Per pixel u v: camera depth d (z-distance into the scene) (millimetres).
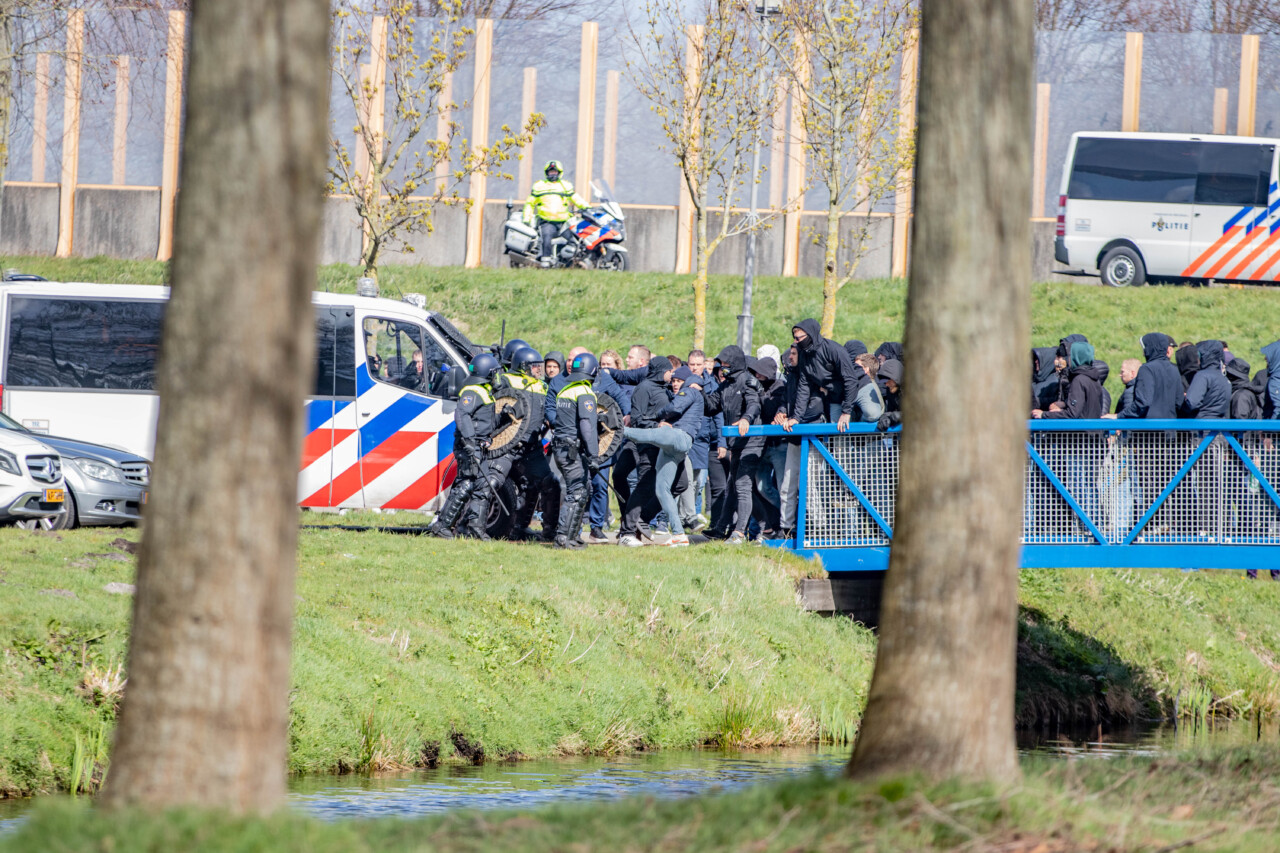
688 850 18922
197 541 18141
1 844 17875
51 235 125500
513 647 43750
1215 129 126812
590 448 55188
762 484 57875
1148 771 27125
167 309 18219
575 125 124438
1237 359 62781
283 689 18766
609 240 121875
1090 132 123875
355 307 62750
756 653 49406
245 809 18344
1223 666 62469
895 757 22625
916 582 22688
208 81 17875
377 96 103562
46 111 124125
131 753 18406
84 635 36406
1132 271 122812
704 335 102438
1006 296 22359
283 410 18234
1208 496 52156
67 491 52656
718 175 95250
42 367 62781
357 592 44500
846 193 96188
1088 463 52312
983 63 22078
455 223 124875
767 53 90062
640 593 49375
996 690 22734
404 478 62750
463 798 33469
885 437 54906
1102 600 65188
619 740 43000
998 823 20266
